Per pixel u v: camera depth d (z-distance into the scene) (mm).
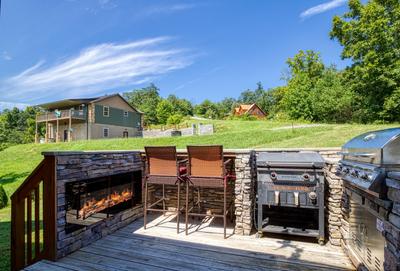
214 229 3324
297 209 3332
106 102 22219
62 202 2529
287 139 9664
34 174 2564
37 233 2561
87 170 2842
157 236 3076
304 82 18188
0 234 3732
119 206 3387
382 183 1582
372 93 12938
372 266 1891
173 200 4230
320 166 2713
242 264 2363
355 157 2168
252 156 3324
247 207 3107
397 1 12391
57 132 21000
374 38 12406
